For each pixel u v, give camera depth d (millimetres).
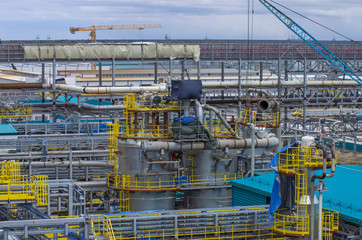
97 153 65812
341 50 113500
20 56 92500
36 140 65812
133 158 54812
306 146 39688
